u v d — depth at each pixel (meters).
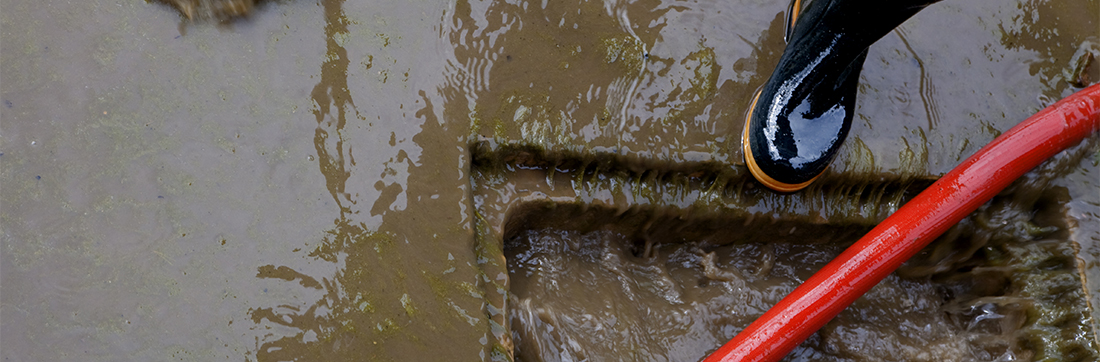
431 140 2.29
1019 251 2.63
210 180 2.14
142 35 2.25
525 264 2.54
